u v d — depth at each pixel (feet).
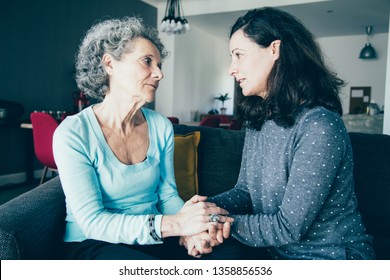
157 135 4.13
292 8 22.13
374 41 28.96
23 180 15.83
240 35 3.54
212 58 30.48
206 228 3.38
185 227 3.35
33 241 3.10
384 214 4.75
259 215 3.37
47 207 3.48
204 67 29.25
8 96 14.76
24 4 15.23
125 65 3.57
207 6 23.52
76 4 18.01
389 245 4.42
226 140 5.61
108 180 3.56
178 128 5.94
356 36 29.53
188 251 3.68
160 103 25.68
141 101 3.71
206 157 5.58
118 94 3.71
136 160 3.87
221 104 32.71
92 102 17.81
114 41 3.57
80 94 16.93
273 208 3.51
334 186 3.23
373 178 4.82
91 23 19.03
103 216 3.31
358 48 29.55
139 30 3.64
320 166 3.03
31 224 3.10
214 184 5.49
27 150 15.69
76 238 3.55
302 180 3.07
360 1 20.48
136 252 3.27
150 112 4.26
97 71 3.72
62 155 3.36
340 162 3.18
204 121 12.94
